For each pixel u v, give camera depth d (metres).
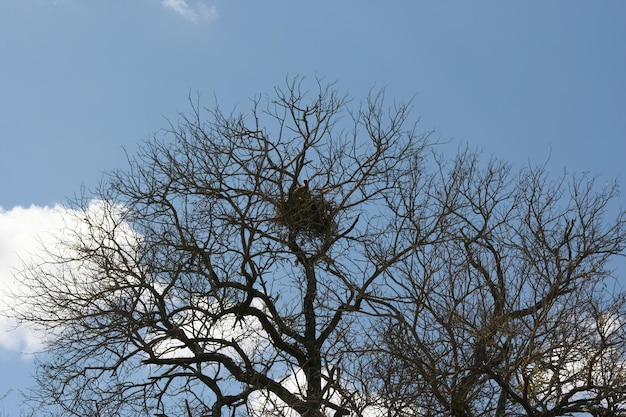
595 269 14.07
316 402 14.84
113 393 18.27
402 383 13.16
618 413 12.88
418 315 13.62
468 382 13.11
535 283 13.77
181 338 17.98
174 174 18.39
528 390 12.92
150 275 18.22
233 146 18.42
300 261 18.23
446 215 16.73
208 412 18.02
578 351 13.28
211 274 18.08
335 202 18.61
